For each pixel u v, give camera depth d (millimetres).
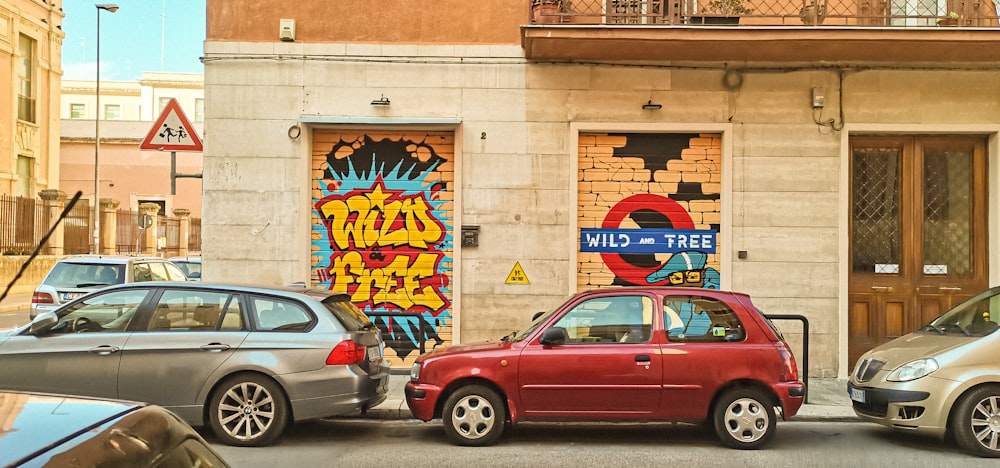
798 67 10836
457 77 10953
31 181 33781
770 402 7180
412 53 10938
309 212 10977
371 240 11062
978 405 6883
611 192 11016
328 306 7508
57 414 2531
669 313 7379
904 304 10992
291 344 7199
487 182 10922
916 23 10953
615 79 10891
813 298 10820
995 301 7715
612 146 11039
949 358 7016
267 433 7121
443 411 7289
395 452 7023
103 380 7160
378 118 10898
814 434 7867
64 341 7281
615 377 7145
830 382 10516
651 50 10422
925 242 11039
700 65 10867
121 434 2443
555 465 6566
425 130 11047
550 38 10023
